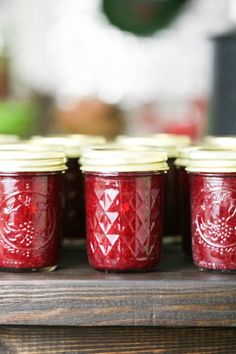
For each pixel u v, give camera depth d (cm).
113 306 122
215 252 127
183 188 141
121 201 128
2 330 126
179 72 390
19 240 129
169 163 151
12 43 311
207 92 232
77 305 122
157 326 123
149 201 129
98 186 130
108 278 124
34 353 125
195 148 138
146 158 128
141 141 160
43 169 129
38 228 129
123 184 128
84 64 398
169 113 382
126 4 278
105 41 395
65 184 150
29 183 129
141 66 393
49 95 380
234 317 121
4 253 129
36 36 400
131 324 122
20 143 153
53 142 160
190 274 128
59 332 125
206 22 379
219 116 218
